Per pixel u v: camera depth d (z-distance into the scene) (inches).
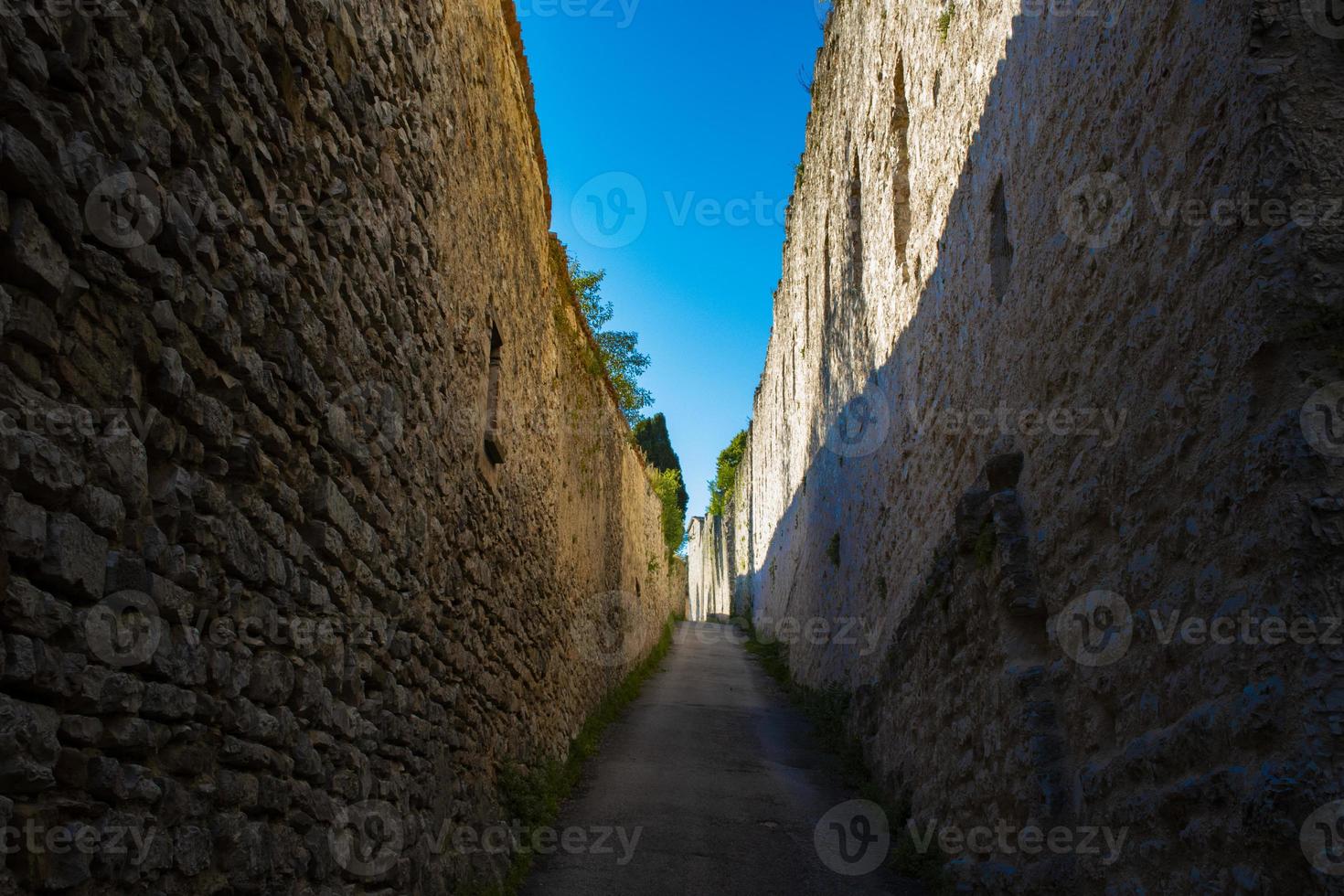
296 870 134.9
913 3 375.9
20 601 80.0
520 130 321.1
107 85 91.7
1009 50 256.1
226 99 115.2
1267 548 125.6
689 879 256.5
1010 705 211.6
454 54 226.5
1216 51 144.3
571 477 439.5
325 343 146.9
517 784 279.4
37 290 82.7
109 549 93.1
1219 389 140.2
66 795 86.8
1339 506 118.6
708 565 2053.4
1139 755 155.7
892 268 408.5
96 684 90.0
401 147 185.8
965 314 295.3
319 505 143.1
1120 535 172.9
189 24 107.0
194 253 107.3
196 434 110.2
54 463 84.0
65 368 86.7
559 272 413.1
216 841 112.3
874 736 366.9
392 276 180.4
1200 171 148.5
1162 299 160.1
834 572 552.7
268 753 126.1
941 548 299.1
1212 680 136.8
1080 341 198.1
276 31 130.3
